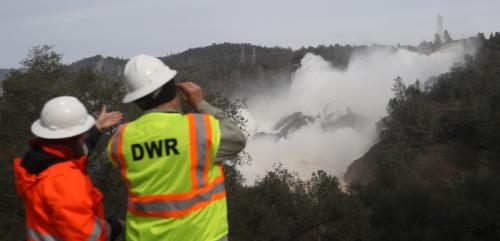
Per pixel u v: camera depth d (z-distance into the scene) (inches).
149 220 146.8
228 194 1063.6
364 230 1378.0
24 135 870.4
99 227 148.3
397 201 1738.4
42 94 894.4
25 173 150.5
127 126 151.9
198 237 145.2
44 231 150.1
